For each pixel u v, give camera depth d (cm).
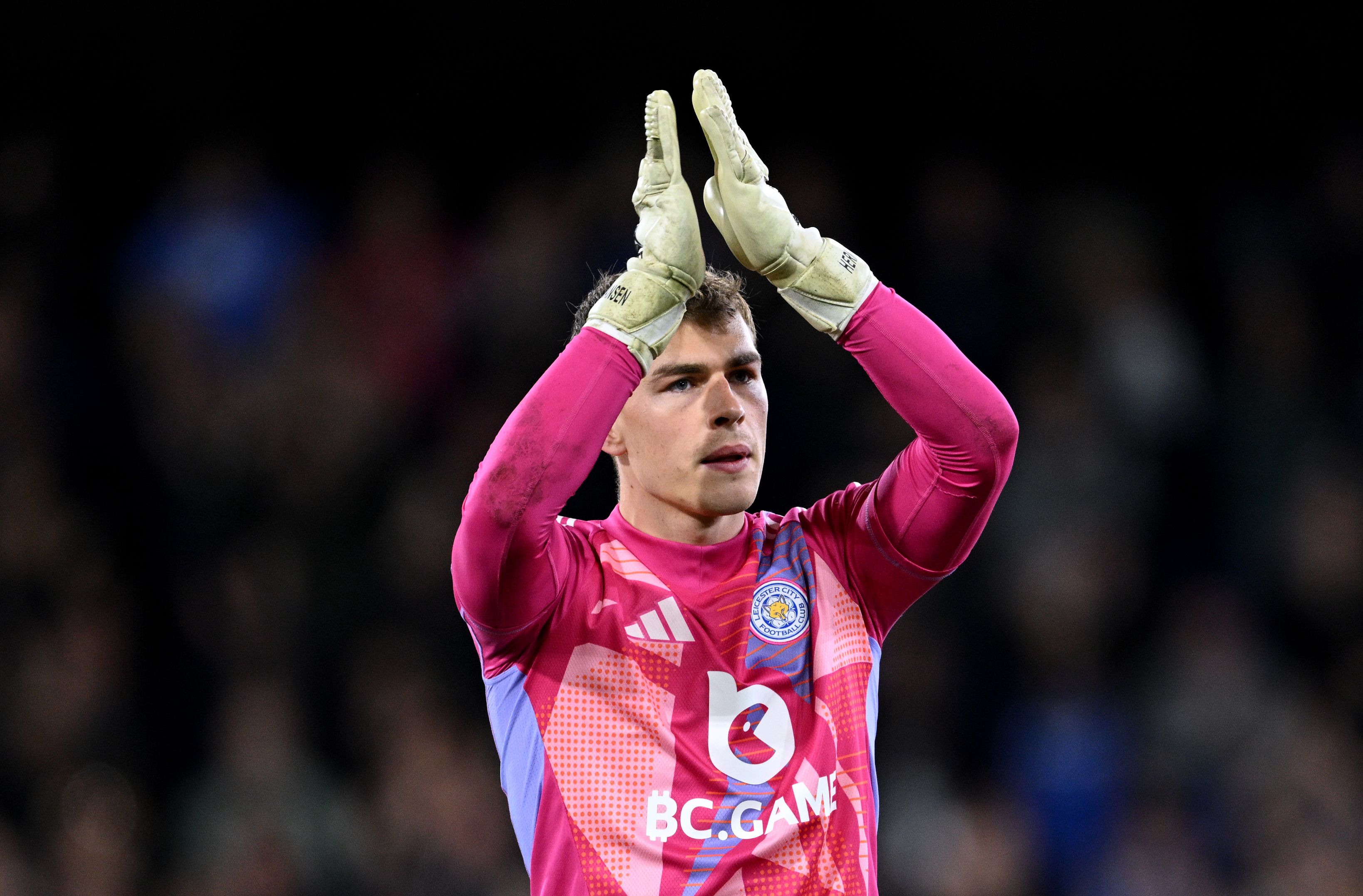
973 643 2908
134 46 3578
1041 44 3700
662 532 1105
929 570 1110
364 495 2950
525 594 1023
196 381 3147
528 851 1048
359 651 2811
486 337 3125
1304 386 3316
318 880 2588
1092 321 3322
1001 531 3022
